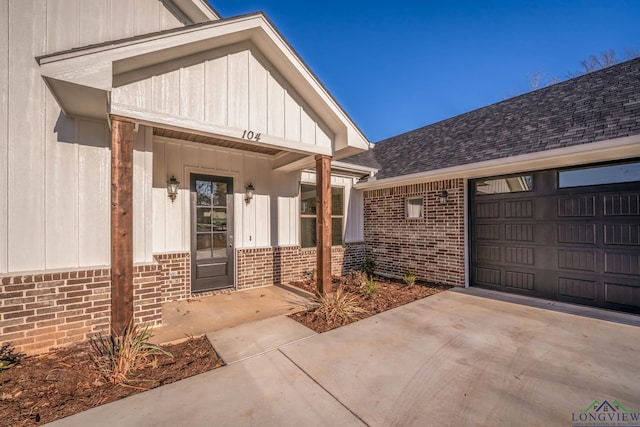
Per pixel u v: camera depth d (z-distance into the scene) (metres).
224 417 2.48
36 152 3.79
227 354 3.58
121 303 3.50
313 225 8.45
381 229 9.05
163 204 5.86
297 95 5.17
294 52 4.70
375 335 4.15
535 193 6.09
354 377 3.08
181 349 3.76
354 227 9.43
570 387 2.88
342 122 5.38
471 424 2.40
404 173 8.11
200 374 3.14
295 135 5.15
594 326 4.41
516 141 6.38
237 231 6.86
